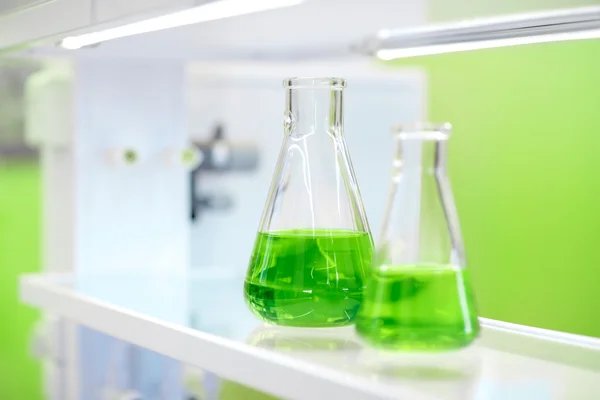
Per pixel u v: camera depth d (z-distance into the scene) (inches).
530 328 32.0
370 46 48.8
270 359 25.4
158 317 33.5
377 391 21.9
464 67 96.7
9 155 83.0
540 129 98.3
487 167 98.2
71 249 49.2
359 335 25.9
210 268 72.8
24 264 83.4
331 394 23.2
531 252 98.6
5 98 82.0
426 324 24.7
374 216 77.4
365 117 76.7
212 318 33.5
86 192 48.9
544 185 98.7
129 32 29.0
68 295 39.8
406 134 25.8
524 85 98.0
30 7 32.9
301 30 45.3
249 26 41.4
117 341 48.1
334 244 28.4
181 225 51.3
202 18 25.6
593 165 99.1
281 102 75.0
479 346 28.7
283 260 28.5
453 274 25.1
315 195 28.7
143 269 50.5
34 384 74.5
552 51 97.4
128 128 49.8
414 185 25.5
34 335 53.2
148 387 48.3
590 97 98.5
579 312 98.7
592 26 32.8
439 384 23.1
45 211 55.3
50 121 52.8
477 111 97.4
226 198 73.4
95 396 48.3
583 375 24.9
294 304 28.2
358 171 76.7
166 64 50.6
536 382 23.9
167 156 49.9
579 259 98.8
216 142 72.7
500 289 97.7
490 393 22.5
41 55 45.9
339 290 28.2
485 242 97.2
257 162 74.4
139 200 50.3
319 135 29.5
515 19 36.6
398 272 24.9
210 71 72.6
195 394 47.1
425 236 25.2
